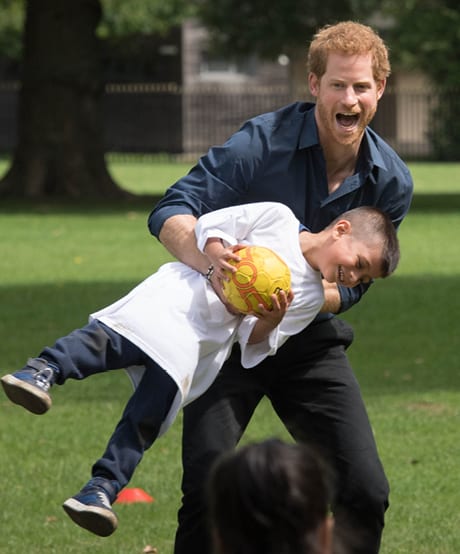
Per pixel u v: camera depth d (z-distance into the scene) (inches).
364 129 286.8
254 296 262.7
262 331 271.9
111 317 270.5
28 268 912.9
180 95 2578.7
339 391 286.8
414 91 2581.2
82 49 1449.3
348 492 279.0
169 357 265.6
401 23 2331.4
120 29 2522.1
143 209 1346.0
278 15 2285.9
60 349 263.9
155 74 2687.0
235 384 283.9
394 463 435.8
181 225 279.9
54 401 530.9
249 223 273.4
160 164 2299.5
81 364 265.0
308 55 288.2
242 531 141.2
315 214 289.0
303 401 287.3
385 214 273.0
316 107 287.0
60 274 882.1
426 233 1123.9
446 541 360.2
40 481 418.3
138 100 2586.1
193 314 270.8
